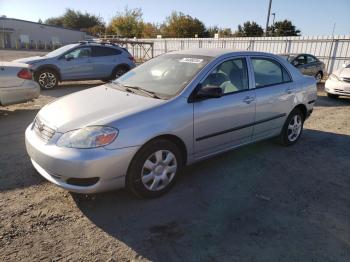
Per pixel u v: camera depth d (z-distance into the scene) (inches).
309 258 107.3
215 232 118.9
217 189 151.3
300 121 218.1
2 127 239.0
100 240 112.3
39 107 308.7
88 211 129.2
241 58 174.4
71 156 117.7
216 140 158.7
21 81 262.7
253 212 133.0
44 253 104.7
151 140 131.9
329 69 783.7
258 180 162.4
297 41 827.4
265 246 112.3
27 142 137.5
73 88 446.3
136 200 138.1
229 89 163.9
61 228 118.0
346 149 216.5
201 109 147.3
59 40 2146.9
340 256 108.9
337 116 319.0
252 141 182.4
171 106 138.5
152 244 111.2
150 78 167.6
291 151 206.7
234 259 105.4
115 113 129.8
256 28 2111.2
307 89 213.0
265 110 182.5
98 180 121.5
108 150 119.9
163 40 1161.4
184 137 142.7
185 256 106.0
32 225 118.8
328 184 162.2
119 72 482.6
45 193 141.2
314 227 124.5
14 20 1968.5
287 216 131.2
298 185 159.3
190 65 163.0
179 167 145.7
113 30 1955.0
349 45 743.1
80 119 127.4
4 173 158.4
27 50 1692.9
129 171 129.1
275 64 195.8
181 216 128.2
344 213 135.6
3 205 130.6
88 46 454.3
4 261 100.3
